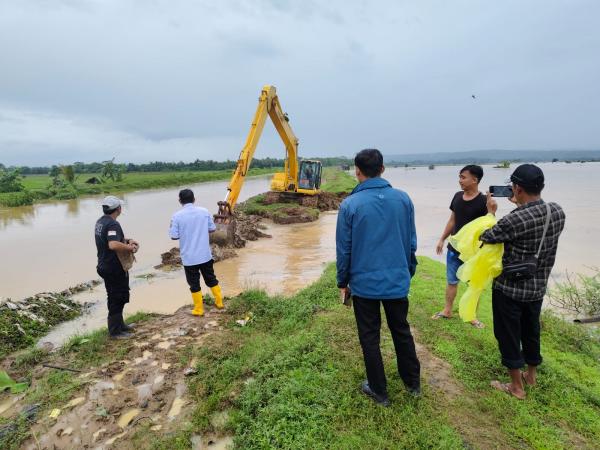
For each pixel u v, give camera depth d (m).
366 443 3.17
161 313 7.51
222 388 4.21
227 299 7.49
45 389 4.47
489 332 5.20
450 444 3.15
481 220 3.95
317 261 11.95
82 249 14.54
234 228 14.25
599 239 13.99
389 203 3.46
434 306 6.21
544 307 7.95
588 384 4.32
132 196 40.53
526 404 3.74
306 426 3.39
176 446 3.46
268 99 17.53
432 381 4.05
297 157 24.56
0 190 38.47
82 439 3.68
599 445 3.29
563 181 48.41
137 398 4.19
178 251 12.38
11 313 6.80
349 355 4.46
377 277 3.44
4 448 3.60
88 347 5.43
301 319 5.96
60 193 39.06
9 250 14.48
